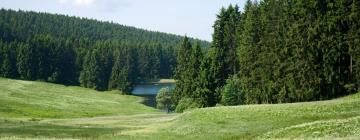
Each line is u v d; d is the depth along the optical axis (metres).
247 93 90.62
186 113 59.81
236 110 55.25
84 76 194.38
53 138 42.81
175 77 122.44
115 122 68.06
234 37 108.94
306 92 75.62
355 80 72.75
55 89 136.12
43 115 89.75
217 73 103.75
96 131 53.22
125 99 142.75
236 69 109.88
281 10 84.62
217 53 106.94
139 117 76.88
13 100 103.38
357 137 32.91
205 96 101.69
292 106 53.97
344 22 73.56
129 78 184.25
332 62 73.50
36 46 195.38
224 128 48.59
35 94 118.75
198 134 47.66
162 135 48.59
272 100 85.19
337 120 42.12
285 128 42.84
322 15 74.50
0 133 47.59
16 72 195.25
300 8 76.88
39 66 194.88
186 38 123.88
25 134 47.78
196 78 104.62
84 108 106.81
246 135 45.09
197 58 109.44
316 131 39.00
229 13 112.56
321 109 51.00
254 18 92.81
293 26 77.50
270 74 84.31
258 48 89.94
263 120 49.78
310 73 75.12
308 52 75.19
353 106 51.19
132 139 45.06
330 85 74.75
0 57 196.38
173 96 119.19
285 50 79.06
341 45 72.94
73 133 50.66
